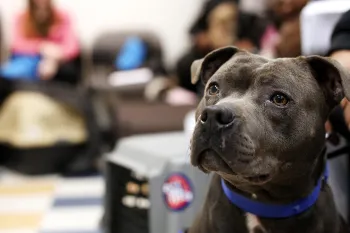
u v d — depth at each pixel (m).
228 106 1.65
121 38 6.18
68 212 3.94
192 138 1.69
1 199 4.28
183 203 2.62
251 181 1.73
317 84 1.84
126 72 5.77
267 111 1.76
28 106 4.91
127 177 2.82
